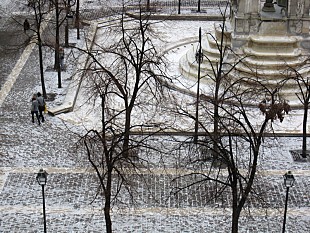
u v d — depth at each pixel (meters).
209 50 68.62
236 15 67.31
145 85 64.12
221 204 49.53
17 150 56.19
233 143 55.47
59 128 59.69
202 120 58.81
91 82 66.75
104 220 47.62
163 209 48.94
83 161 54.50
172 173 52.84
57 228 46.72
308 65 66.31
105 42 78.31
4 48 76.81
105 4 90.50
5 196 50.06
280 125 60.28
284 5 70.19
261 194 48.31
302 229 47.12
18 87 67.56
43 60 73.69
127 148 43.91
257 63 65.31
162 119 60.09
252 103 62.38
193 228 47.03
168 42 78.25
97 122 60.66
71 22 81.81
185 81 68.25
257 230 46.91
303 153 55.69
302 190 51.50
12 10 88.31
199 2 88.88
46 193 50.50
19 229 46.53
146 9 83.81
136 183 51.59
